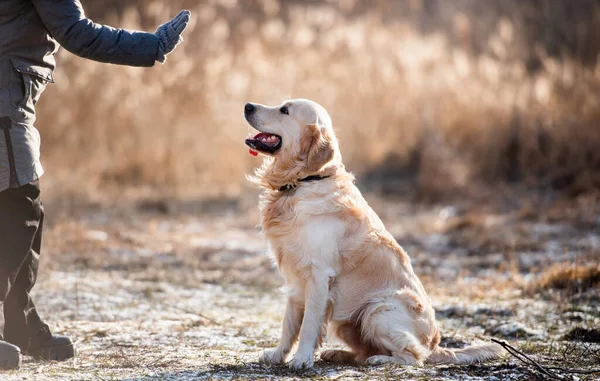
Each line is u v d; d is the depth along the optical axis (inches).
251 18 959.6
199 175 785.6
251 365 242.2
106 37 222.5
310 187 252.1
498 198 699.4
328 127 262.7
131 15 847.7
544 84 829.8
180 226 605.6
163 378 219.3
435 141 794.2
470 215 613.9
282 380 219.1
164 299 369.1
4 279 222.7
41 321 244.1
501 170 792.9
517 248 502.3
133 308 344.5
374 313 248.4
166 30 228.4
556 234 539.5
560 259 453.1
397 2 1195.9
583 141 767.1
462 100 854.5
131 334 290.4
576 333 290.4
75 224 565.0
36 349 242.4
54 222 575.2
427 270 448.5
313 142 254.4
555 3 1123.9
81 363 239.5
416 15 1171.3
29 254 235.6
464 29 949.8
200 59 844.6
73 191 708.7
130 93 818.2
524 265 451.5
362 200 261.3
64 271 426.3
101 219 618.8
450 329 310.3
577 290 369.1
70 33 219.0
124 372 226.5
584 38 993.5
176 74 824.9
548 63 885.8
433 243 540.1
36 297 355.9
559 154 770.8
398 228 597.6
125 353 256.8
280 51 902.4
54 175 744.3
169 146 796.0
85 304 346.3
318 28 981.8
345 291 251.3
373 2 1163.3
